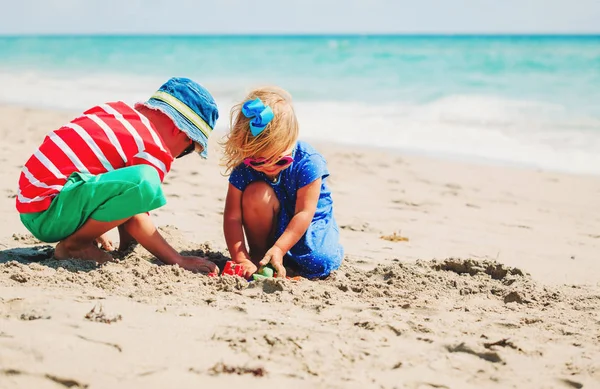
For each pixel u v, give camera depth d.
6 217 4.32
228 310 2.74
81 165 3.10
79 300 2.71
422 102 12.80
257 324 2.58
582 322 2.87
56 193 3.07
